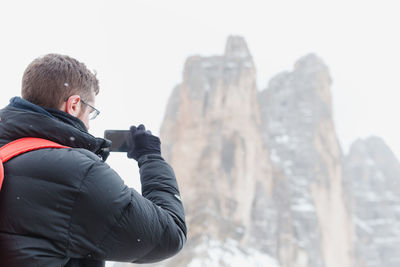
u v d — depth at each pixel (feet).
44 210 4.83
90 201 4.92
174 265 120.57
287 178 192.03
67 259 4.93
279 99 226.99
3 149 5.16
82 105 5.79
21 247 4.71
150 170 6.16
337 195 200.75
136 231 5.08
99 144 5.82
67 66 5.59
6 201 4.85
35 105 5.43
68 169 4.97
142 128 6.72
